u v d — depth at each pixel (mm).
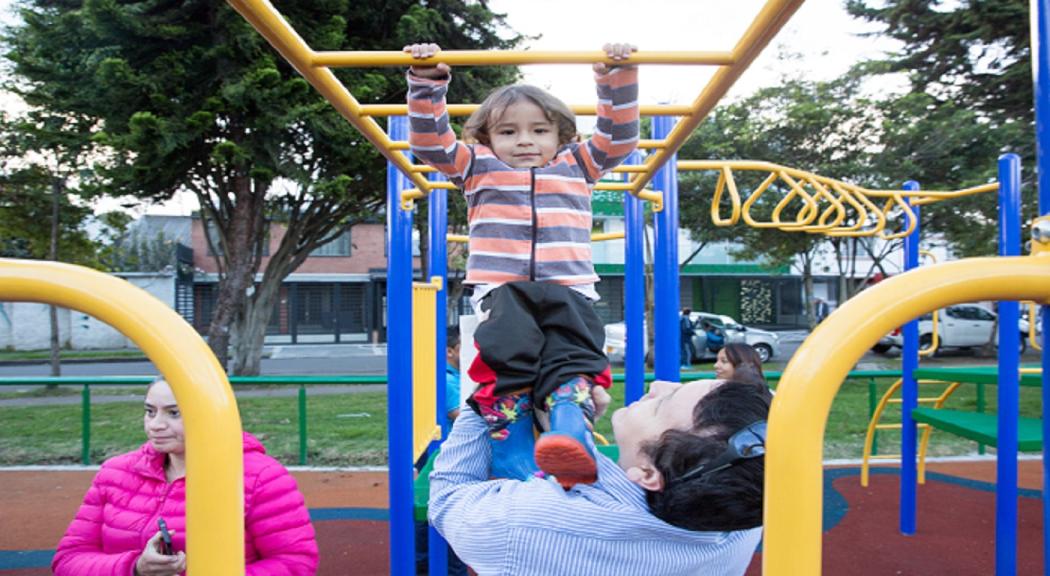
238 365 12070
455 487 1314
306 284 25953
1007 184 3373
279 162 9359
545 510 1066
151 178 9469
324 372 15578
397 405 2541
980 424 3523
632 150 1523
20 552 4211
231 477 793
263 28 1132
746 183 12477
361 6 10000
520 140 1548
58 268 783
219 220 11062
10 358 18844
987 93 10539
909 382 4195
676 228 2350
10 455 6520
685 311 14812
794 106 11820
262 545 1794
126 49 9023
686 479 1003
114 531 1787
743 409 1025
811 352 717
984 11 9297
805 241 13328
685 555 1066
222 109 8969
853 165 11289
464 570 3307
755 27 1081
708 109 1501
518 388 1336
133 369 16656
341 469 6078
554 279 1487
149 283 22641
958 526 4438
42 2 9852
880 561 3867
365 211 12305
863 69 11328
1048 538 799
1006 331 3088
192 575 783
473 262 1525
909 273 738
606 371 1379
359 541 4277
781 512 710
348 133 9531
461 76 10484
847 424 7773
